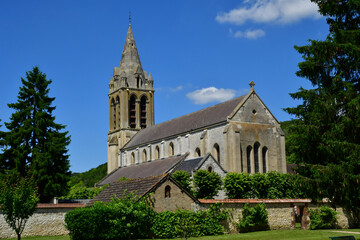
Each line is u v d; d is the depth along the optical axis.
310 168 30.19
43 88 65.50
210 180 59.19
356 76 30.14
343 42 29.34
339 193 29.42
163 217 37.56
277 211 44.22
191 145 81.56
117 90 116.44
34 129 62.03
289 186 60.38
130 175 90.00
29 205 36.94
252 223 41.72
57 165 62.69
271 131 77.12
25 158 61.69
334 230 43.94
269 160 75.62
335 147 28.42
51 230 44.44
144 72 119.44
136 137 109.19
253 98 76.56
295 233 40.34
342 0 30.00
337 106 29.92
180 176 61.56
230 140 71.75
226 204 41.28
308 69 31.34
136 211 36.03
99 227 35.28
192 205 39.78
